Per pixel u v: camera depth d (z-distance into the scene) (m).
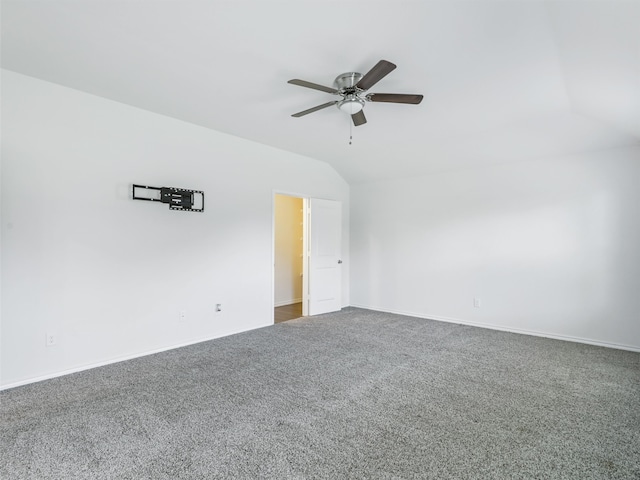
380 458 1.89
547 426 2.21
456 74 2.64
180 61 2.54
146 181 3.56
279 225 6.42
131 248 3.46
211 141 4.11
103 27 2.14
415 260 5.35
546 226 4.20
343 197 6.06
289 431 2.15
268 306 4.78
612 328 3.81
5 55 2.51
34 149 2.87
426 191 5.23
